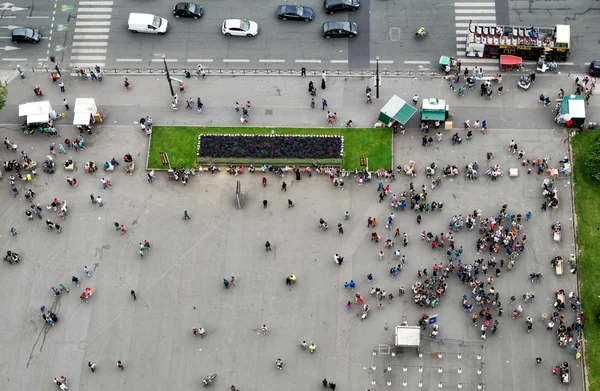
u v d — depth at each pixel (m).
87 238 126.06
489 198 127.25
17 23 140.50
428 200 127.31
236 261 124.31
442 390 116.56
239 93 135.38
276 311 121.31
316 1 141.25
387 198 127.62
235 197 128.12
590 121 131.75
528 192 127.44
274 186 128.88
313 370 118.00
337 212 127.00
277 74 136.50
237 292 122.50
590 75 134.75
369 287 122.38
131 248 125.31
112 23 140.62
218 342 119.75
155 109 134.50
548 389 116.12
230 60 137.62
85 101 131.62
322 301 121.75
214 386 117.50
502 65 135.50
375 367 117.81
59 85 135.75
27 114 131.25
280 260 124.19
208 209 127.56
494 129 131.75
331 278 123.00
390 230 125.69
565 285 121.56
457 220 124.44
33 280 123.62
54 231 126.56
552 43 134.50
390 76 136.12
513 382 116.56
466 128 132.12
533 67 136.12
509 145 130.50
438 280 121.62
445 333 119.19
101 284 123.25
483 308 120.38
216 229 126.31
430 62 137.00
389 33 138.88
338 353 118.81
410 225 125.94
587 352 117.75
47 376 118.19
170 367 118.50
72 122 133.88
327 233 125.69
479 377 116.88
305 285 122.69
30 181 129.75
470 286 121.50
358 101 134.25
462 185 128.25
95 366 118.62
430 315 120.38
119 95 135.62
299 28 139.62
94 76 136.12
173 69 137.12
